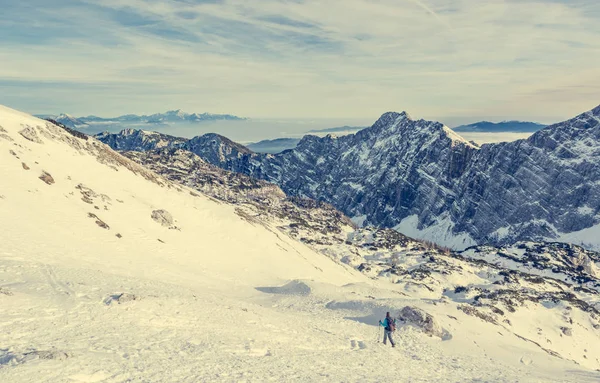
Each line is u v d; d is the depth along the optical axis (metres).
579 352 136.50
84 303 29.72
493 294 164.75
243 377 20.84
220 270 86.25
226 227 118.38
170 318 31.02
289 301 63.28
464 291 179.00
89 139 112.75
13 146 81.56
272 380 21.31
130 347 22.69
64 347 20.64
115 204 89.56
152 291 38.59
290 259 122.62
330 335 39.78
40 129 94.62
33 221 61.50
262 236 128.12
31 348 19.66
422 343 45.47
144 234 84.44
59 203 74.31
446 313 67.50
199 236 102.56
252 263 103.25
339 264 178.75
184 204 116.94
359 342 39.09
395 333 47.56
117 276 43.97
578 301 186.62
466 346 48.84
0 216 57.66
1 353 18.56
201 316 33.94
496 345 53.88
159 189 116.06
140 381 18.00
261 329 34.94
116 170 107.50
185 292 43.12
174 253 83.00
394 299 72.94
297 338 34.97
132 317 29.09
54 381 16.33
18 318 23.80
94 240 66.88
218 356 24.19
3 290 28.00
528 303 157.38
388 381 25.62
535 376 36.31
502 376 34.09
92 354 20.17
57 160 89.62
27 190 71.06
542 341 130.12
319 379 23.23
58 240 58.59
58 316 25.88
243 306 45.06
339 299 65.38
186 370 20.42
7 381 15.44
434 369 33.56
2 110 93.44
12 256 43.53
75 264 49.00
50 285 33.59
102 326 25.81
